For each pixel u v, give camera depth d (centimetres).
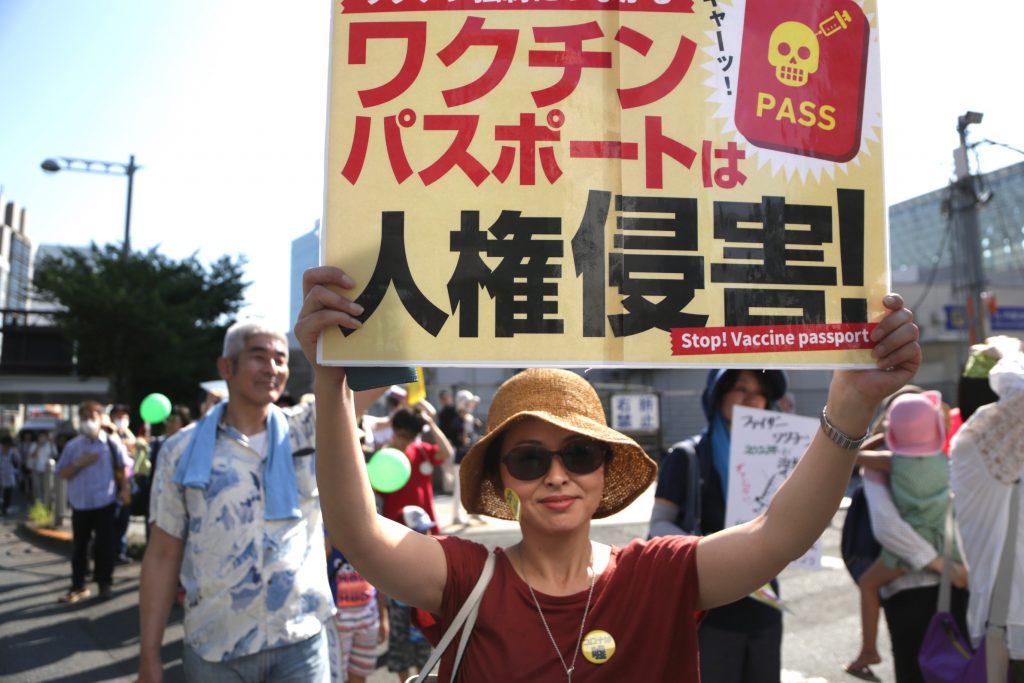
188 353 2439
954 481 253
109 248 2553
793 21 155
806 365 147
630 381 2114
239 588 242
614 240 147
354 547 153
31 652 554
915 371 146
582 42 151
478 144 148
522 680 150
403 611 430
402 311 143
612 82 151
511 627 155
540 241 146
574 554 164
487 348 143
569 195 147
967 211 1875
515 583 160
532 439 164
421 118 148
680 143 150
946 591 295
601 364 144
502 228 146
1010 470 236
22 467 2366
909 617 332
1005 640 231
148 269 2475
